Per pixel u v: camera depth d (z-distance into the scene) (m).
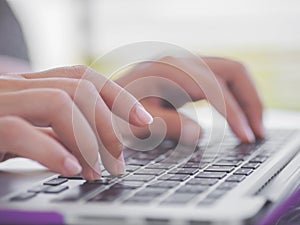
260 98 0.78
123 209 0.31
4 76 0.52
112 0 1.99
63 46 2.04
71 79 0.47
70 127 0.43
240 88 0.78
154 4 1.93
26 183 0.42
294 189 0.41
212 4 1.82
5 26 1.25
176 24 1.88
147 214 0.30
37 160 0.40
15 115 0.44
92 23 2.02
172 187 0.38
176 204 0.32
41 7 2.04
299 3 1.68
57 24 2.04
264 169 0.46
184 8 1.87
